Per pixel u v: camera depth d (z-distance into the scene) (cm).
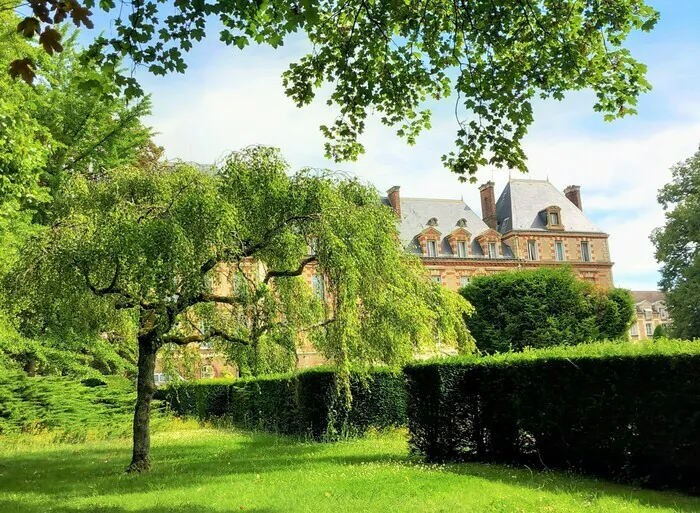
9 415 1803
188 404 2578
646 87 721
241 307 1134
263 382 1948
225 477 939
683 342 809
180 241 909
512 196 5062
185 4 558
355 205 1142
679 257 3953
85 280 965
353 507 682
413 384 1145
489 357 1091
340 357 1096
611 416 843
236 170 1088
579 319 3444
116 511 712
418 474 898
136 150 2438
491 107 758
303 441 1532
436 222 4800
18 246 1281
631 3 679
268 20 638
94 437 1795
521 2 678
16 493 865
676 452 756
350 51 781
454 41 736
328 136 868
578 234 4975
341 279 1045
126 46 572
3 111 966
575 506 660
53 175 1945
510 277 3512
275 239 1080
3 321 1192
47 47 438
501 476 883
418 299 1200
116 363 2191
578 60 707
